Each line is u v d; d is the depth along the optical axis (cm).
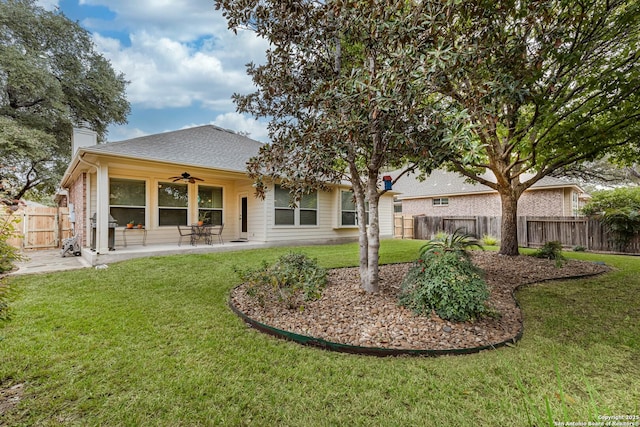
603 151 566
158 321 349
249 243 924
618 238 934
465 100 352
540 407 196
